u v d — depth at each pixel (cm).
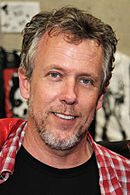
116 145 152
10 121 135
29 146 127
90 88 120
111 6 294
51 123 118
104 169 133
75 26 117
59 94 116
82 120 120
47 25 120
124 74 269
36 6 280
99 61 121
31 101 123
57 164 125
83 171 129
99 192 129
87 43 118
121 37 298
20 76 130
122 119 269
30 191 121
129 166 142
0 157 126
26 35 126
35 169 124
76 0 287
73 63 115
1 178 122
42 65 118
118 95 268
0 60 249
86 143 135
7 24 278
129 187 138
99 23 123
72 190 125
